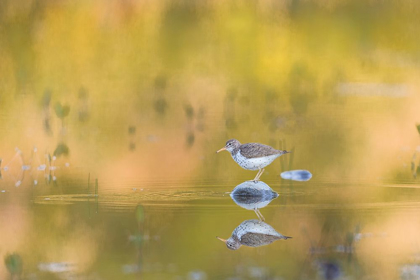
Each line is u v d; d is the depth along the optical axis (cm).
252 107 2325
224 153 1622
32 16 3047
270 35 3294
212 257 841
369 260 822
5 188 1239
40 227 973
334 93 2644
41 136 1820
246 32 3281
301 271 787
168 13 3269
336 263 812
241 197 1138
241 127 1959
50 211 1057
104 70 2966
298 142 1719
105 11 3178
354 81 2914
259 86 2767
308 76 2948
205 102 2420
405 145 1683
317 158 1517
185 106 2331
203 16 3294
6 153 1595
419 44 3409
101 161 1522
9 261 831
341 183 1257
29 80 2695
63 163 1498
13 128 1919
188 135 1853
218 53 3231
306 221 988
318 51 3278
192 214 1031
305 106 2339
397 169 1391
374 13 3425
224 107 2325
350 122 2025
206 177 1336
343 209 1049
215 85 2772
